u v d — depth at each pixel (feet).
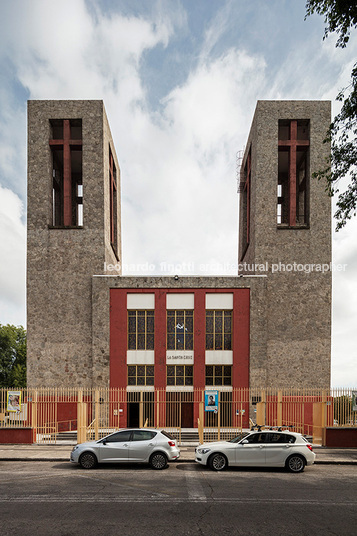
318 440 66.23
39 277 93.30
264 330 87.20
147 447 45.32
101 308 88.02
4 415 66.64
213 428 77.77
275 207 96.22
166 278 88.94
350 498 34.12
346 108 46.34
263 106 97.86
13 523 27.61
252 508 31.12
